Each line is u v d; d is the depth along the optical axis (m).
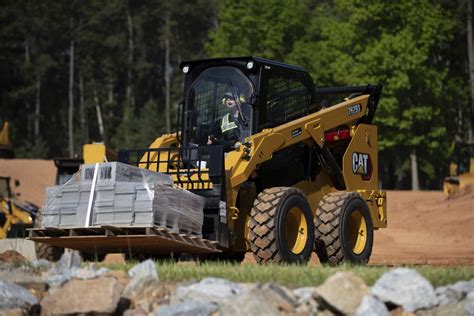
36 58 191.00
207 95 27.78
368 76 110.25
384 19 112.19
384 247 51.62
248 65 26.95
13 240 31.14
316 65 123.56
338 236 27.89
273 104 27.77
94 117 198.12
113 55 199.00
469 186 84.38
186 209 23.48
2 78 188.25
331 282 14.98
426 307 15.27
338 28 115.25
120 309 16.09
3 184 58.38
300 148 29.27
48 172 97.62
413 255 42.34
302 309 15.06
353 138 30.53
